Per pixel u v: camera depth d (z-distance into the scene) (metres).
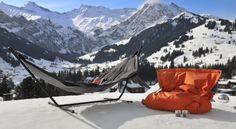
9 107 5.63
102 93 7.77
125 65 6.43
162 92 5.88
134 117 5.13
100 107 5.84
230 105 6.42
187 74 6.06
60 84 5.34
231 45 190.38
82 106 5.86
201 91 5.81
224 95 6.72
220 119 5.16
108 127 4.62
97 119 4.99
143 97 7.18
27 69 5.27
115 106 5.98
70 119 4.97
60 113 5.27
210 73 5.95
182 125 4.75
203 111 5.46
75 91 5.69
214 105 6.30
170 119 5.03
